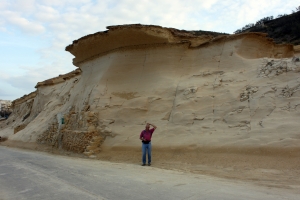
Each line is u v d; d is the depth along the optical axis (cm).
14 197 514
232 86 1066
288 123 808
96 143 1219
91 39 1560
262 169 693
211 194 481
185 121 1066
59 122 1702
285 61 1007
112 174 711
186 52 1342
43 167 888
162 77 1305
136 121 1226
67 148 1426
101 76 1521
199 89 1145
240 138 867
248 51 1243
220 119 988
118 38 1436
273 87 944
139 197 473
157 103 1226
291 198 453
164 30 1309
